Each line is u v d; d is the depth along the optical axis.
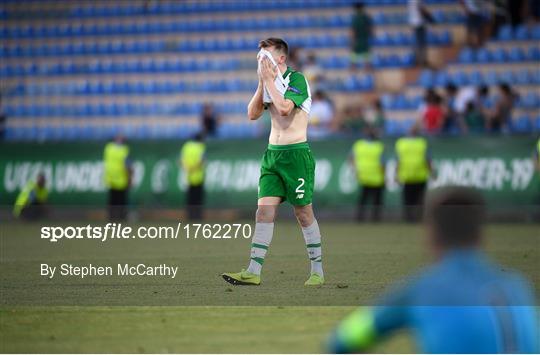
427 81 100.94
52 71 114.56
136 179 85.56
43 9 121.00
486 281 14.05
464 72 101.81
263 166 37.22
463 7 109.00
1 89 113.56
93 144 86.81
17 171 87.94
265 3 116.44
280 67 36.28
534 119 93.31
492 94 99.38
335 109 100.44
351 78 102.25
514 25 106.31
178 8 117.94
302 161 36.47
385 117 96.94
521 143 79.38
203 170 82.44
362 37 102.12
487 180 79.62
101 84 111.38
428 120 86.44
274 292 35.88
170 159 85.12
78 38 118.12
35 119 108.94
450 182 80.25
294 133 36.47
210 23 115.44
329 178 82.25
